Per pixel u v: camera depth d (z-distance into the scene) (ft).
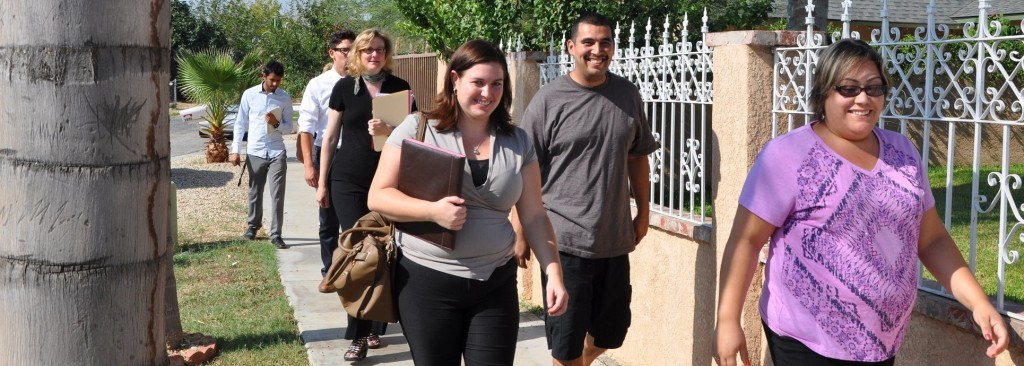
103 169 8.71
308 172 22.08
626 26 31.37
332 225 20.11
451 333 11.50
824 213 9.43
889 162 9.54
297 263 28.55
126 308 9.03
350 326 18.38
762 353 14.24
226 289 24.66
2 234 8.79
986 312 9.46
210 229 34.96
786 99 13.65
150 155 9.05
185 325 20.94
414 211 11.03
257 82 65.31
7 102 8.57
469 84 11.18
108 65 8.61
